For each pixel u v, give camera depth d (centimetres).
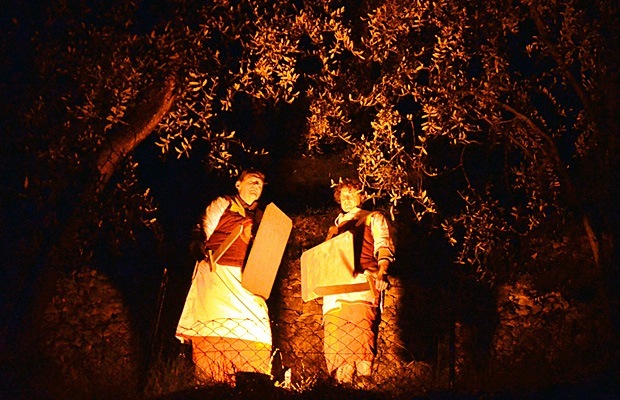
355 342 741
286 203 1144
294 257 1024
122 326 904
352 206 789
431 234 1041
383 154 838
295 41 834
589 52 813
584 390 616
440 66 819
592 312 852
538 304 912
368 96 835
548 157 838
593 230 812
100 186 753
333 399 627
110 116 726
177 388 708
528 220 927
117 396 687
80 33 738
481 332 912
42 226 748
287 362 902
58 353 806
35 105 721
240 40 801
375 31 818
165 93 780
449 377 676
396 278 971
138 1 754
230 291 737
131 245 1023
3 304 748
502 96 874
